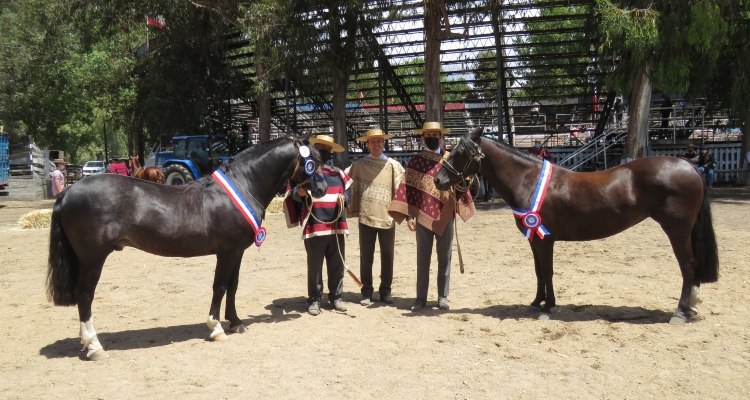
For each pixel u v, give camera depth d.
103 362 4.51
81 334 4.57
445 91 19.80
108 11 20.55
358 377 4.05
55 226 4.57
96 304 6.50
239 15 18.70
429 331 5.14
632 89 16.08
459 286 6.95
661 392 3.69
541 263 5.50
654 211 5.15
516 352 4.50
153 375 4.18
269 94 19.16
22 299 6.82
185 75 21.95
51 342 5.12
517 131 21.30
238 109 24.83
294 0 15.92
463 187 5.68
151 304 6.48
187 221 4.82
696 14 12.93
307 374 4.13
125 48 29.52
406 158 21.09
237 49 24.56
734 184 19.62
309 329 5.33
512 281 7.11
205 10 20.36
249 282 7.52
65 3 20.73
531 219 5.35
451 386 3.85
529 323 5.29
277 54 16.39
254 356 4.57
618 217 5.25
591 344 4.64
